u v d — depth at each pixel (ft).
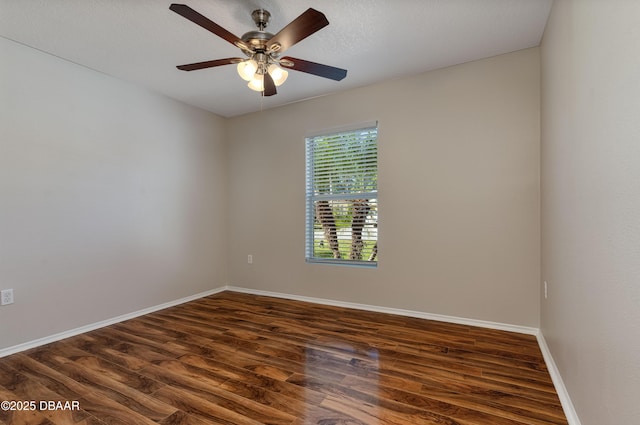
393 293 10.83
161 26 7.50
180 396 6.00
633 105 3.04
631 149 3.09
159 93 11.75
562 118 5.87
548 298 7.42
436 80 10.04
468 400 5.78
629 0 3.12
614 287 3.51
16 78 8.11
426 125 10.20
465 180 9.66
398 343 8.34
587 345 4.44
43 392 6.16
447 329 9.29
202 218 13.48
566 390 5.57
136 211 10.94
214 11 6.99
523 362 7.22
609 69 3.64
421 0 6.64
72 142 9.23
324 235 12.44
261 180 13.71
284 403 5.75
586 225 4.49
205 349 8.10
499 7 6.89
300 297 12.78
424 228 10.27
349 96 11.55
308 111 12.48
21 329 8.13
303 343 8.42
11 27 7.45
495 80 9.23
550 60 7.03
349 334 9.01
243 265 14.25
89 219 9.61
